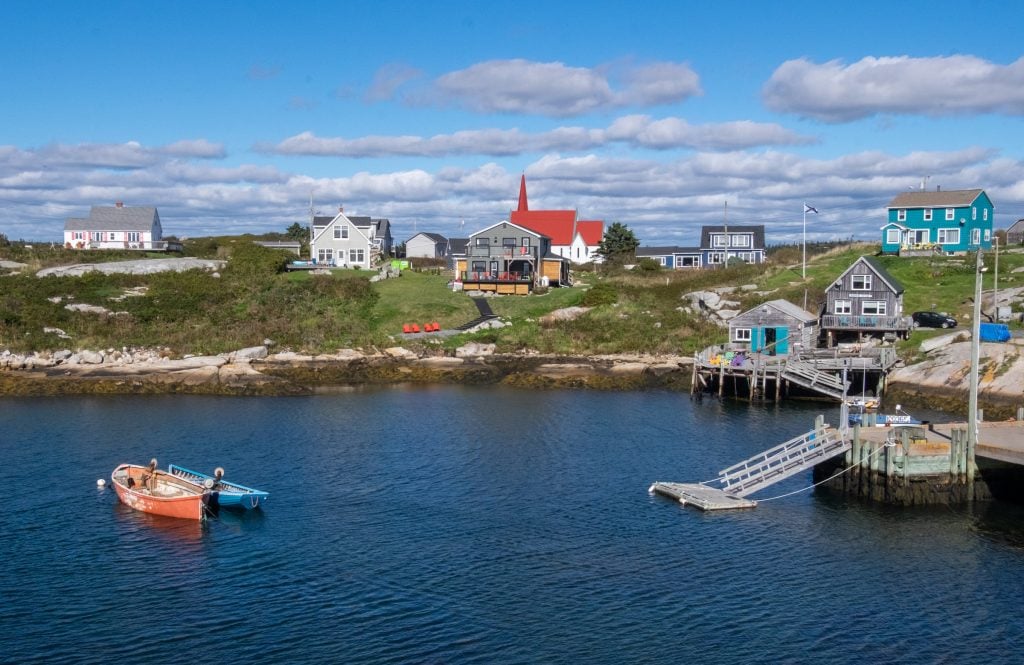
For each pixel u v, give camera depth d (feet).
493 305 311.88
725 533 126.21
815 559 116.88
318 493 144.46
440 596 106.52
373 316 297.53
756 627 99.09
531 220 467.52
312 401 224.53
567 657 92.89
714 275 355.15
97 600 105.19
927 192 361.71
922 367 227.20
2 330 262.47
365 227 405.39
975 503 135.85
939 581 110.11
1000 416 197.26
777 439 180.75
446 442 178.81
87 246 410.93
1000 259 326.03
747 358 227.81
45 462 161.79
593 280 368.89
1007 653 93.76
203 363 250.78
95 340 264.72
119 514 134.10
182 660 91.86
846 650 94.32
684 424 196.24
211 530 127.75
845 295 260.21
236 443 177.17
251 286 315.37
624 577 111.75
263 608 103.45
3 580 110.42
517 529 128.36
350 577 111.75
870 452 137.18
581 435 185.47
